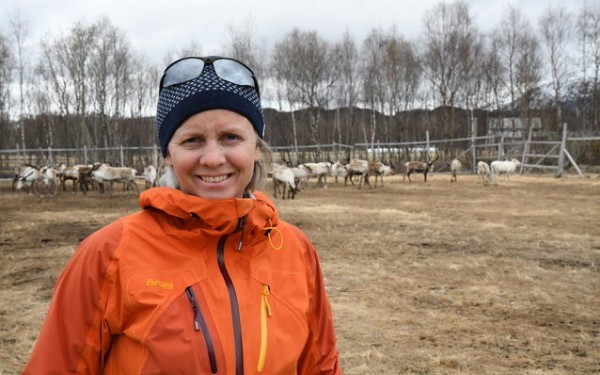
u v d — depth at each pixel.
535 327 5.35
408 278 7.29
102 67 42.06
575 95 49.62
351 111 50.34
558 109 45.03
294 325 1.68
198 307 1.54
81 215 14.59
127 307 1.53
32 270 8.00
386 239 10.31
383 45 48.56
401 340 5.06
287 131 57.38
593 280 7.11
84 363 1.55
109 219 13.73
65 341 1.54
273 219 1.77
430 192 20.94
